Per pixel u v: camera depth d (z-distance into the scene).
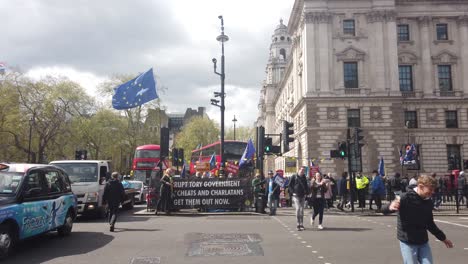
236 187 20.98
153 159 39.56
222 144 24.33
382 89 43.78
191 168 43.31
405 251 5.50
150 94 24.58
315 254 9.82
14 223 9.62
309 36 44.62
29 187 10.55
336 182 27.86
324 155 42.97
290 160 39.88
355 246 10.92
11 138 50.53
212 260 9.12
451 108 45.97
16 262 9.06
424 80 46.25
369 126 43.41
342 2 45.12
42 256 9.68
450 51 46.72
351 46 44.50
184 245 11.00
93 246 10.94
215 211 21.11
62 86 52.28
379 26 44.69
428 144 45.38
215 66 24.67
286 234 13.05
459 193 23.98
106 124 55.91
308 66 44.25
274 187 19.80
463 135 45.56
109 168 20.59
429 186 5.47
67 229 12.66
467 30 46.81
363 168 42.94
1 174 10.48
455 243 11.45
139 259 9.25
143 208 24.97
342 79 44.22
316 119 43.56
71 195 12.95
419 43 46.91
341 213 20.70
